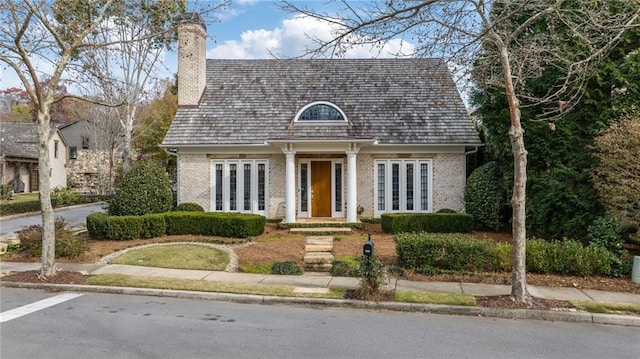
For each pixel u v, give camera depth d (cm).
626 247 1326
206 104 2002
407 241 1109
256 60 2238
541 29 1269
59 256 1273
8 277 1048
